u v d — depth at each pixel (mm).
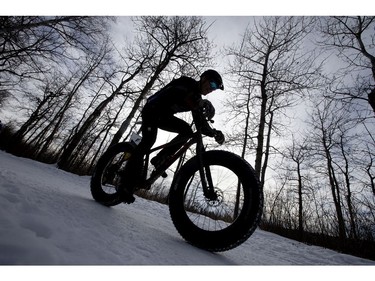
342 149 12016
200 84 1708
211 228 1663
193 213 1691
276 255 3328
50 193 1521
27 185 1502
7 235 675
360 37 9211
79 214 1244
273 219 8969
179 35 13758
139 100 12664
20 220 835
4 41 11172
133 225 1477
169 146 1775
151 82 13000
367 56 8867
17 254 625
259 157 11008
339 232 6184
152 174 1736
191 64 13297
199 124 1668
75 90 19672
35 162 11766
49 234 828
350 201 6699
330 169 12547
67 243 809
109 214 1546
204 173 1584
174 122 1785
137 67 14078
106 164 2105
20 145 19500
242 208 1384
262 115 11766
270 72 12539
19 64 12430
